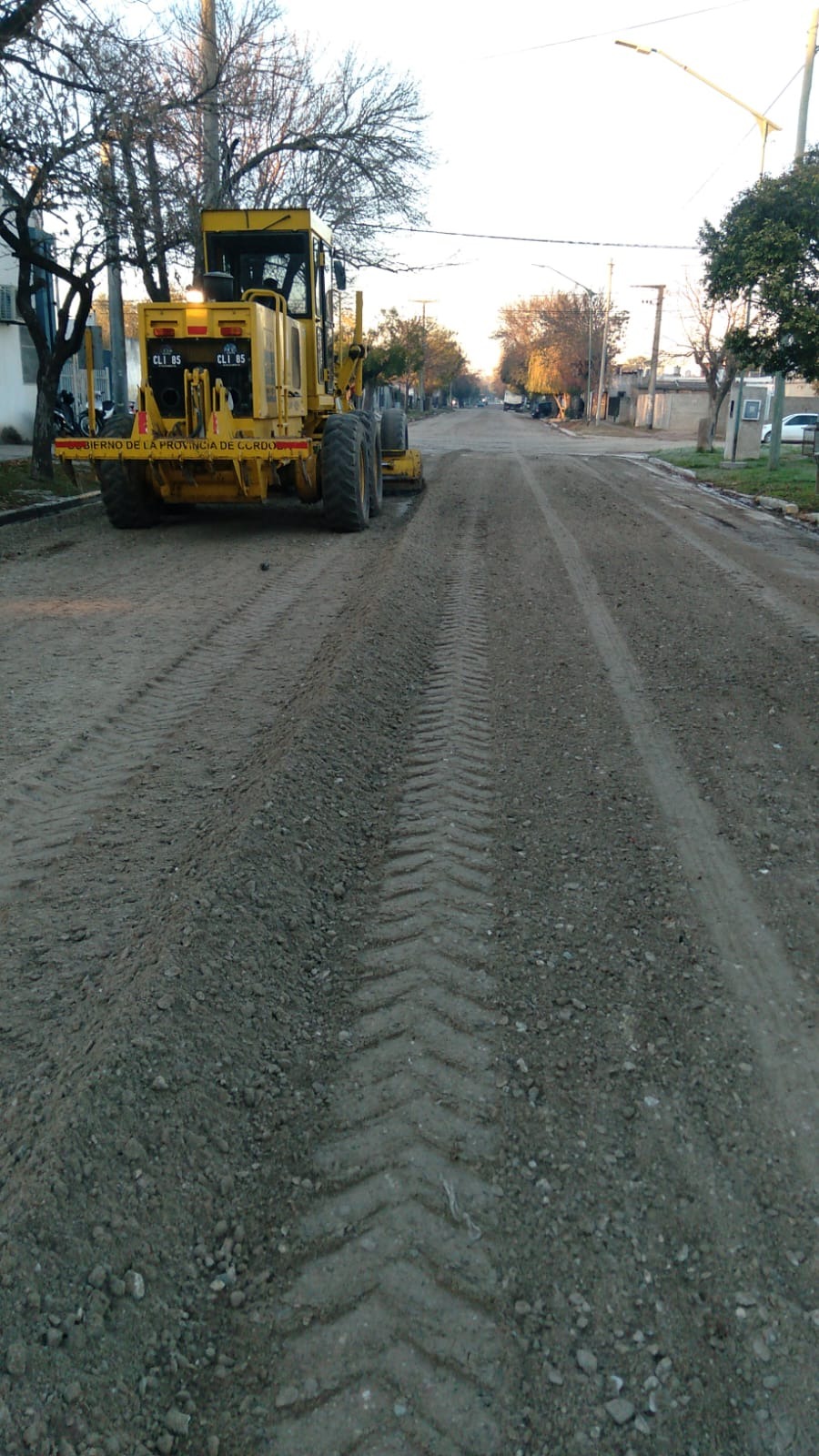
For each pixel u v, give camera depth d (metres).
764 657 7.84
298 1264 2.62
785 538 14.40
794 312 15.10
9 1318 2.36
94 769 5.38
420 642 8.23
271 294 13.03
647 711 6.59
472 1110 3.12
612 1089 3.21
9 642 7.82
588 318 76.06
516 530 14.34
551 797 5.25
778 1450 2.21
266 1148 2.99
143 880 4.21
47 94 12.91
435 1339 2.43
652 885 4.39
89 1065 3.07
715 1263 2.63
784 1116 3.12
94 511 15.62
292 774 5.11
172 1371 2.37
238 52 19.67
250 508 15.95
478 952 3.89
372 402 24.08
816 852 4.70
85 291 16.53
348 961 3.87
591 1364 2.37
